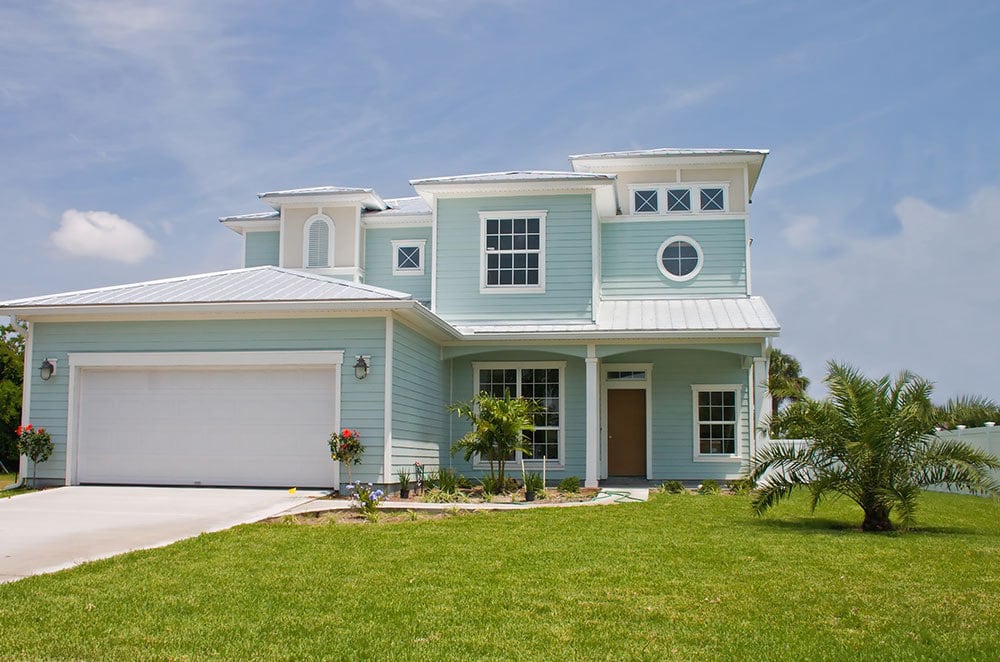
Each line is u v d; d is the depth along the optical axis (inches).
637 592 305.3
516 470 855.7
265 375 674.8
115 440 685.9
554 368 867.4
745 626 262.2
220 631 252.8
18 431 680.4
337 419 654.5
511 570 343.6
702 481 861.8
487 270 850.1
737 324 794.8
